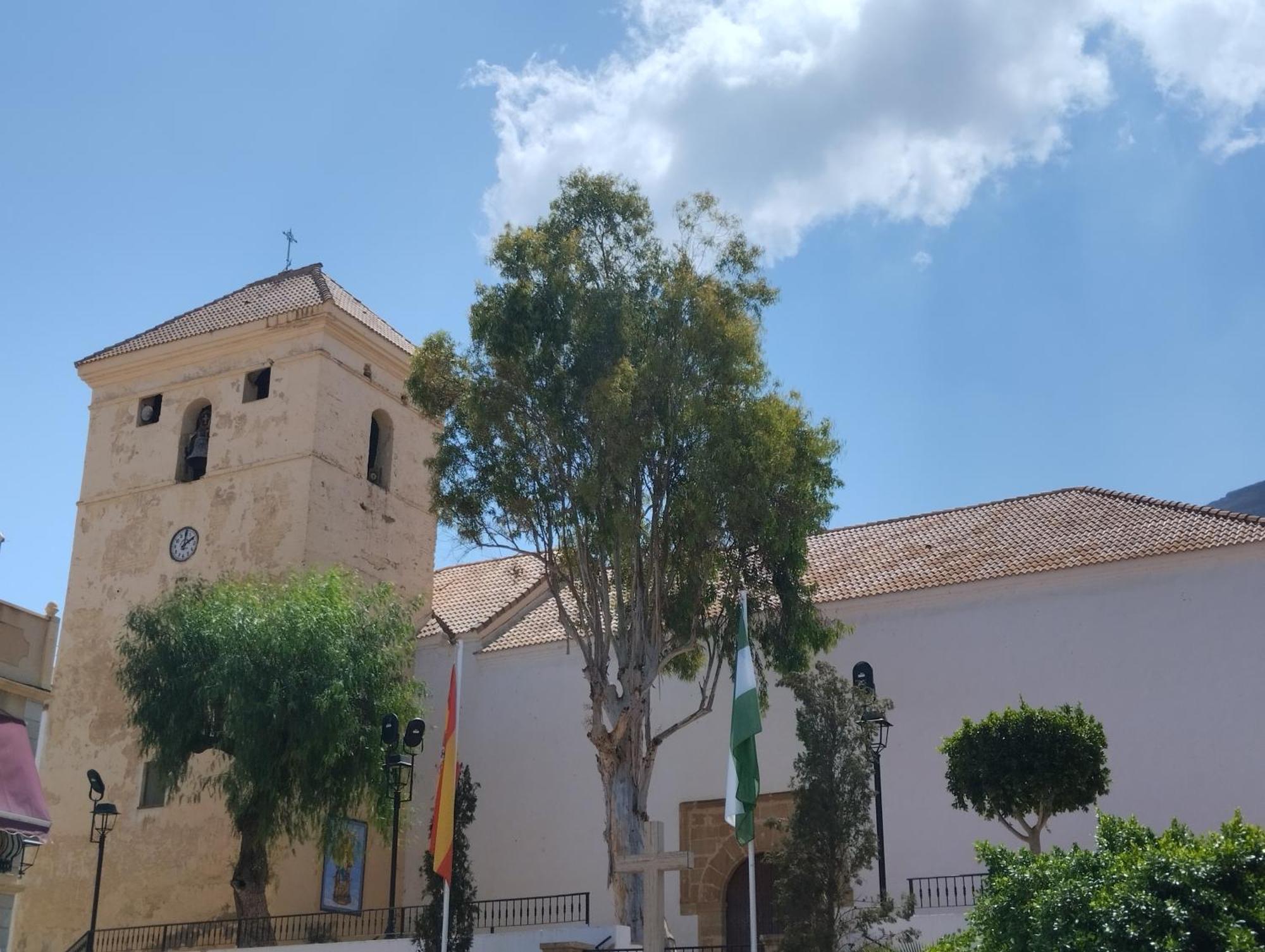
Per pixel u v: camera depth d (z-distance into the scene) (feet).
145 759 97.19
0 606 70.64
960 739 64.49
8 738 68.28
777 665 77.87
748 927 84.07
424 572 108.27
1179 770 75.72
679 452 77.05
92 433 110.01
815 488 79.87
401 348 108.06
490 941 70.13
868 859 58.80
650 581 78.33
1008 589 83.30
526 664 97.60
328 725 79.25
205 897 90.74
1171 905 34.37
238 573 97.71
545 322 75.61
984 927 38.68
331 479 100.22
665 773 89.20
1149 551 79.82
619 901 71.51
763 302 80.02
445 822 57.06
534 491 77.15
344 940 83.56
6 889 68.90
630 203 79.71
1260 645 75.97
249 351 104.94
